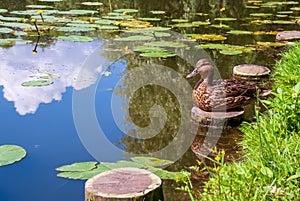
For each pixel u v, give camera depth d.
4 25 7.28
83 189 2.69
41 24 7.56
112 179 2.50
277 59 5.59
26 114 3.79
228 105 3.75
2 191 2.66
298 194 2.19
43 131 3.49
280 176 2.33
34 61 5.30
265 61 5.50
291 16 9.05
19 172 2.87
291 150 2.59
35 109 3.89
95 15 8.73
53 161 3.02
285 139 2.68
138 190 2.37
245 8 10.21
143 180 2.49
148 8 9.91
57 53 5.68
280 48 6.12
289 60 4.88
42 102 4.05
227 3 10.86
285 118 2.92
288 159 2.46
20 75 4.77
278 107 2.99
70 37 6.48
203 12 9.47
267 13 9.47
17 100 4.08
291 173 2.33
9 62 5.25
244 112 3.95
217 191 2.37
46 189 2.69
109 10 9.48
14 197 2.60
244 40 6.61
